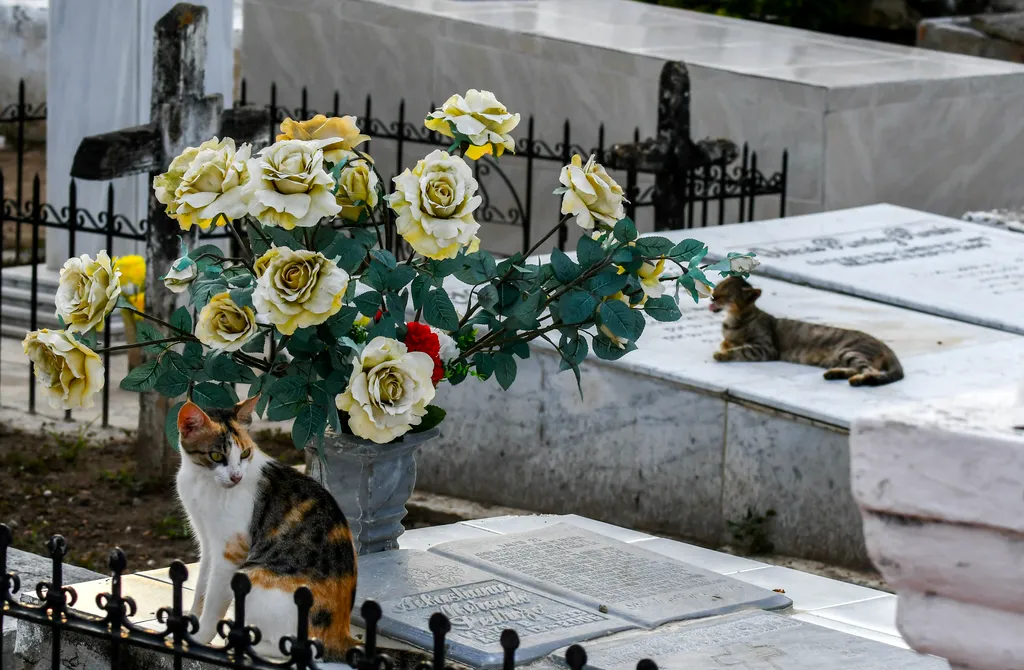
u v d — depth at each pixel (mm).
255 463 3941
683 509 7066
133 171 7520
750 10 16094
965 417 2252
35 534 7113
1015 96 12367
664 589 4801
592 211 4336
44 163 17344
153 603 4574
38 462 8188
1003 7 15695
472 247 4492
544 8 14195
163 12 10266
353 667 3047
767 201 11492
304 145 3988
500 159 12609
